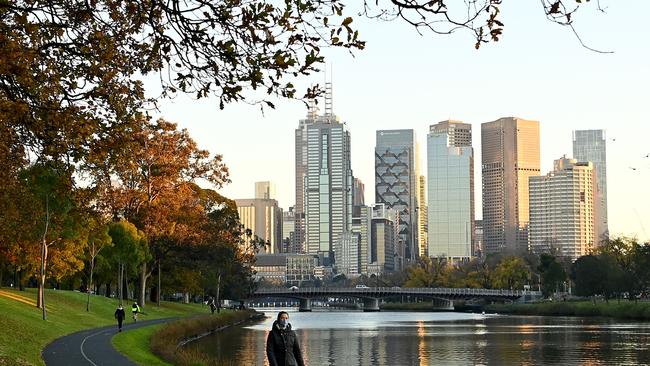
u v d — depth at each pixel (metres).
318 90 14.77
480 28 12.77
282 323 26.33
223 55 14.65
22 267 91.75
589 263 193.50
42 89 18.16
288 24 14.00
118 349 55.50
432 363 71.88
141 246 106.31
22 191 31.00
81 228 81.12
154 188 106.56
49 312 84.19
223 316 128.50
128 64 17.69
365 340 102.94
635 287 187.75
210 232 119.19
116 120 18.56
